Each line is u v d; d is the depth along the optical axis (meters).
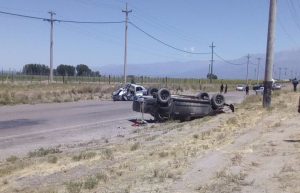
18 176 12.66
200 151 14.31
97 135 23.41
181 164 12.21
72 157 15.29
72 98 49.66
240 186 9.64
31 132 24.25
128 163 13.03
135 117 32.66
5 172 13.27
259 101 39.00
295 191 9.14
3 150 18.59
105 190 9.85
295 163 11.92
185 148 15.23
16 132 24.17
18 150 18.59
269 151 13.87
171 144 16.78
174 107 29.11
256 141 16.11
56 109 38.22
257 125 21.23
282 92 53.50
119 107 41.25
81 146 19.25
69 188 10.27
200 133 19.59
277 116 25.22
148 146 16.89
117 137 22.25
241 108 32.19
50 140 21.59
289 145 14.96
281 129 19.45
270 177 10.40
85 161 14.36
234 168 11.47
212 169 11.43
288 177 10.33
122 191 9.61
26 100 44.44
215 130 20.20
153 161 13.09
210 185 9.77
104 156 14.88
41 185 11.30
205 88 91.56
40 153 16.92
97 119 31.12
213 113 29.98
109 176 11.33
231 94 73.25
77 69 155.00
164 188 9.67
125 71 72.88
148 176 10.97
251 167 11.59
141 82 101.88
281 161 12.27
